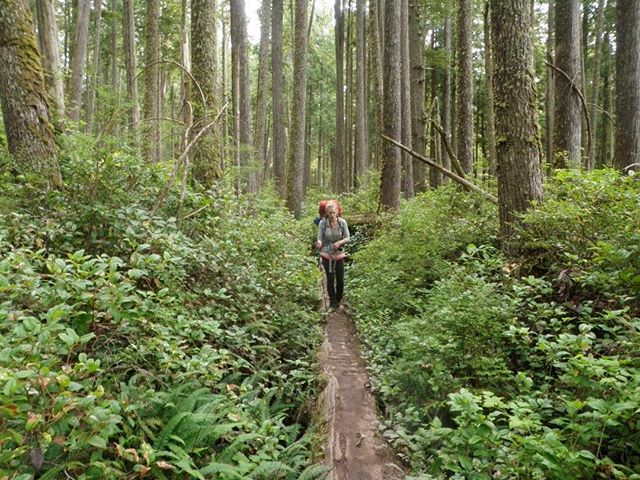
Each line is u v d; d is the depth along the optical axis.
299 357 5.72
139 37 31.09
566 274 4.75
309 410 4.61
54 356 2.76
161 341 3.42
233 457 3.14
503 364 3.78
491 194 8.55
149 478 2.79
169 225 5.20
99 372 3.12
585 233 5.23
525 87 5.94
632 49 8.51
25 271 3.16
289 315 6.23
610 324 4.18
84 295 3.05
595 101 21.39
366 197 15.92
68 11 28.39
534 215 5.40
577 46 8.89
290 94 39.38
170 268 4.46
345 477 3.36
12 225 4.63
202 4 8.87
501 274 5.43
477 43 25.89
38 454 2.35
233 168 8.56
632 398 2.52
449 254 7.25
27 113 6.03
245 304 5.47
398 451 3.70
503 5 5.95
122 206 5.07
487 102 14.23
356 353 5.81
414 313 6.54
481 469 2.83
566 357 3.71
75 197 5.07
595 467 2.54
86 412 2.42
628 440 2.75
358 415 4.24
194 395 3.38
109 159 5.12
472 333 4.12
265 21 22.50
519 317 4.55
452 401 2.88
